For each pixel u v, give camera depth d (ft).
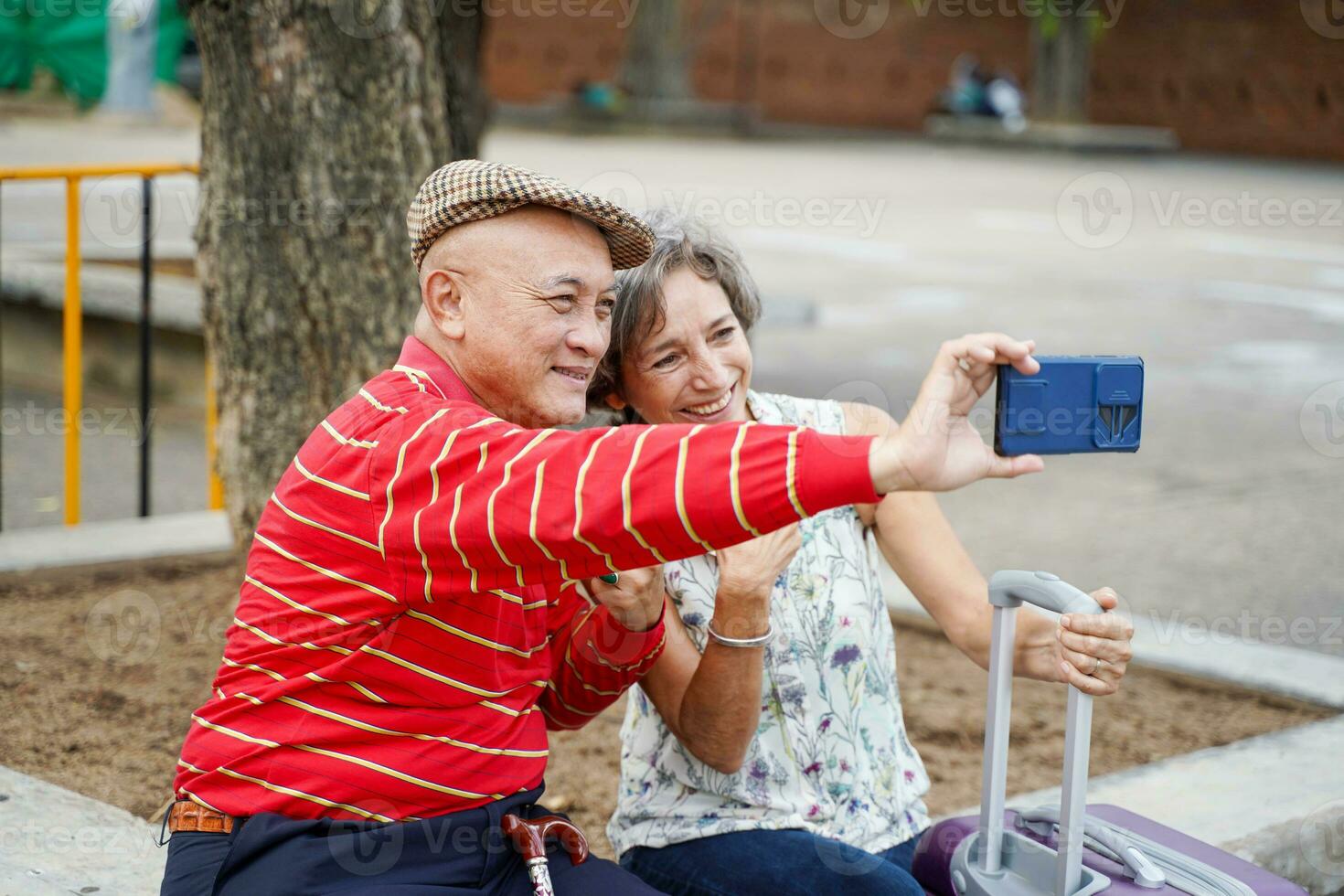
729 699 6.90
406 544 5.57
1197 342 30.53
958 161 68.74
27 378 26.35
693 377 7.30
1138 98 79.87
